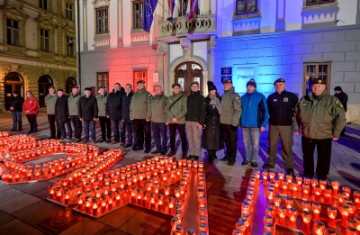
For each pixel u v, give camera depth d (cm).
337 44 1007
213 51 1197
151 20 1248
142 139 662
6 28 1934
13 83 2025
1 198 352
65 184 378
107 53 1487
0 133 836
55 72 2423
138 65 1408
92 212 303
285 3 1070
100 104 752
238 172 473
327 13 1012
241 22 1151
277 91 466
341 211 285
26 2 2064
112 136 876
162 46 1299
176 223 256
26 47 2103
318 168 415
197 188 388
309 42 1045
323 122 396
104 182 389
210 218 302
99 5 1480
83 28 1543
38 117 1647
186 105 565
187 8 1233
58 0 2425
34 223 285
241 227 246
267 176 404
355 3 972
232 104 515
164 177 406
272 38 1100
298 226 281
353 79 999
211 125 536
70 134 810
